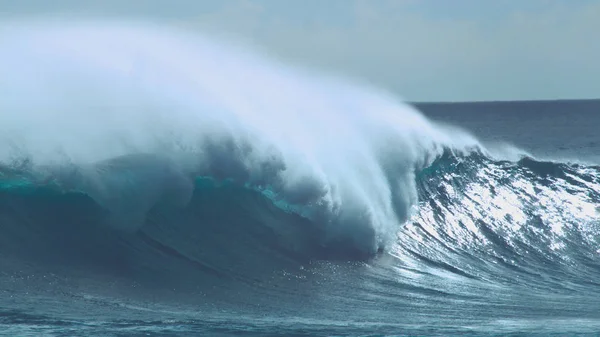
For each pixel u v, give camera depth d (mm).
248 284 69125
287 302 65375
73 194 71250
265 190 79125
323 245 77812
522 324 58938
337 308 64125
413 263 79188
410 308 64938
